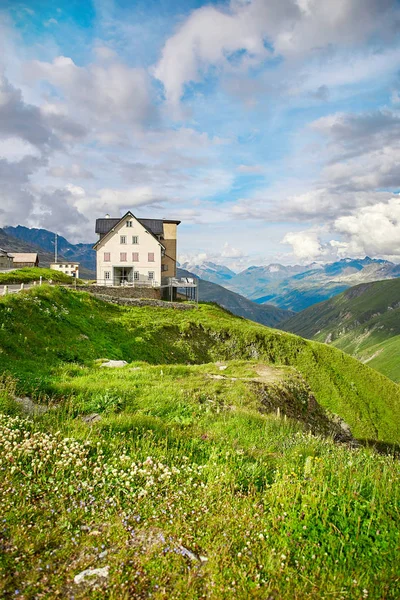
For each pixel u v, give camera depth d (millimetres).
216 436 11375
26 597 4641
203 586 4973
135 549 5633
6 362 18250
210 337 50875
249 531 6016
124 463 8234
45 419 11188
